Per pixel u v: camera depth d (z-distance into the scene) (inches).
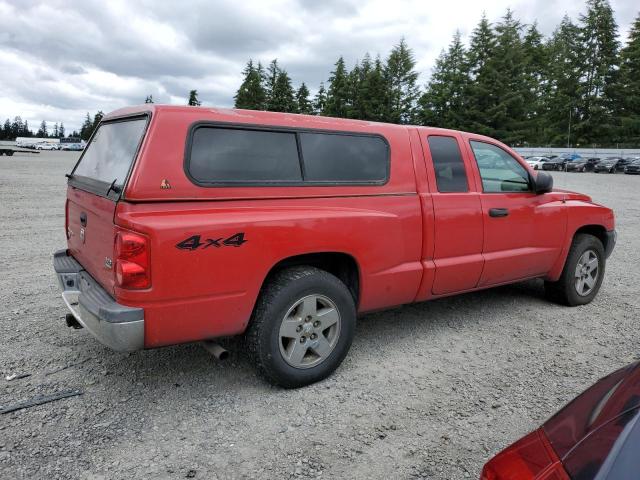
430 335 181.2
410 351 166.6
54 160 1521.9
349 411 128.2
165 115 118.6
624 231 433.7
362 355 162.9
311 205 138.2
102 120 158.9
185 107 122.6
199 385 139.9
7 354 156.1
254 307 130.6
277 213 130.4
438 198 166.1
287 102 2901.1
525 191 196.7
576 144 2792.8
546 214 199.6
